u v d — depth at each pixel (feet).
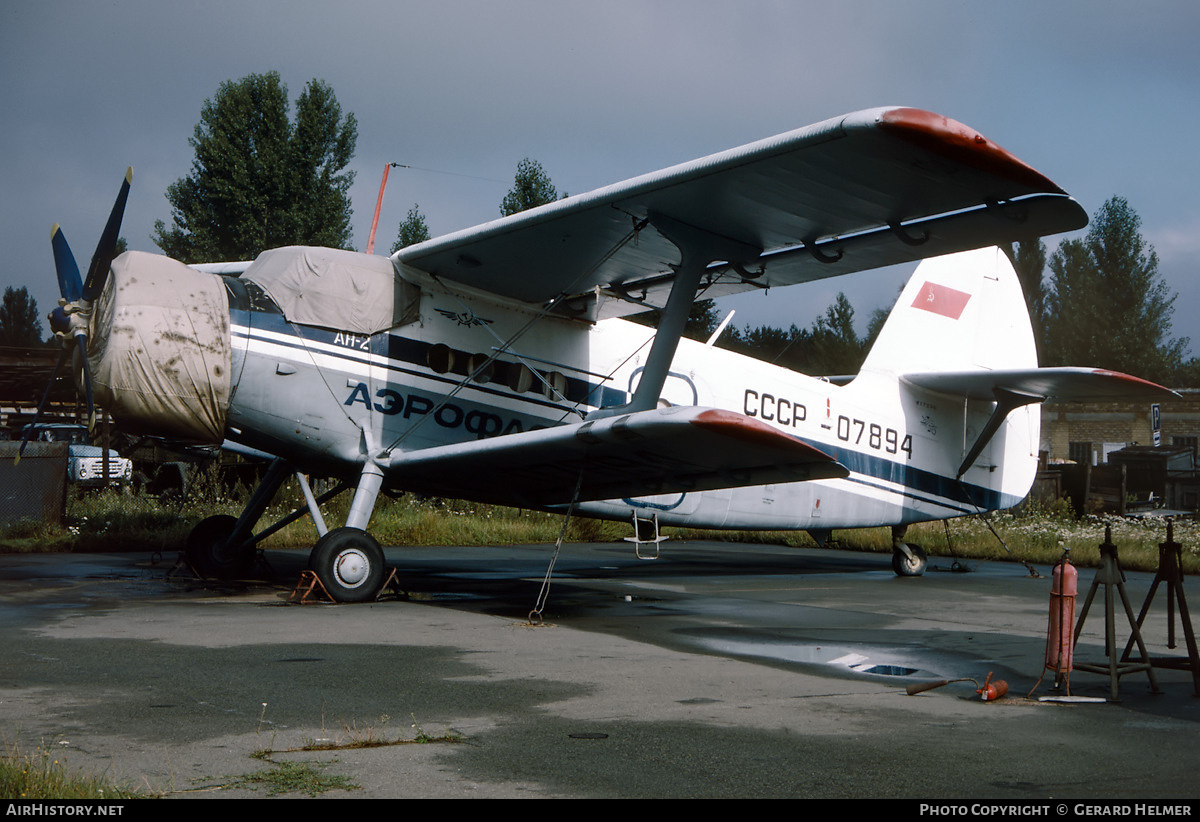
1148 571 45.75
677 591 33.12
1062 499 71.46
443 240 28.96
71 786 9.87
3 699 14.24
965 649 21.07
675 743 12.57
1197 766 11.84
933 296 43.78
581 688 15.96
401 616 24.36
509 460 27.66
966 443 44.42
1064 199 22.67
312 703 14.40
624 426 24.03
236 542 32.55
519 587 32.86
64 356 28.81
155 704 14.07
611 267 30.83
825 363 183.01
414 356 30.60
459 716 13.83
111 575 33.17
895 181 23.26
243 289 28.50
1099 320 177.37
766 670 18.04
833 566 46.21
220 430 27.66
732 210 26.48
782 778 11.09
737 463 26.37
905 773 11.38
